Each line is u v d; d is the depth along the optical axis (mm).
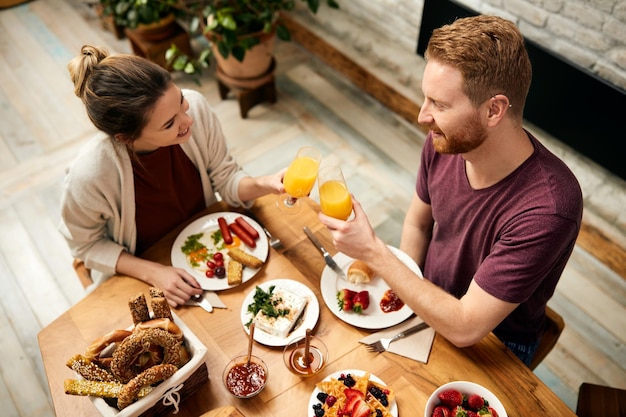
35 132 3092
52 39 3666
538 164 1173
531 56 2529
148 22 3080
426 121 1160
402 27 3113
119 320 1341
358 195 2762
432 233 1665
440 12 2783
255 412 1171
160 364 1108
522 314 1424
